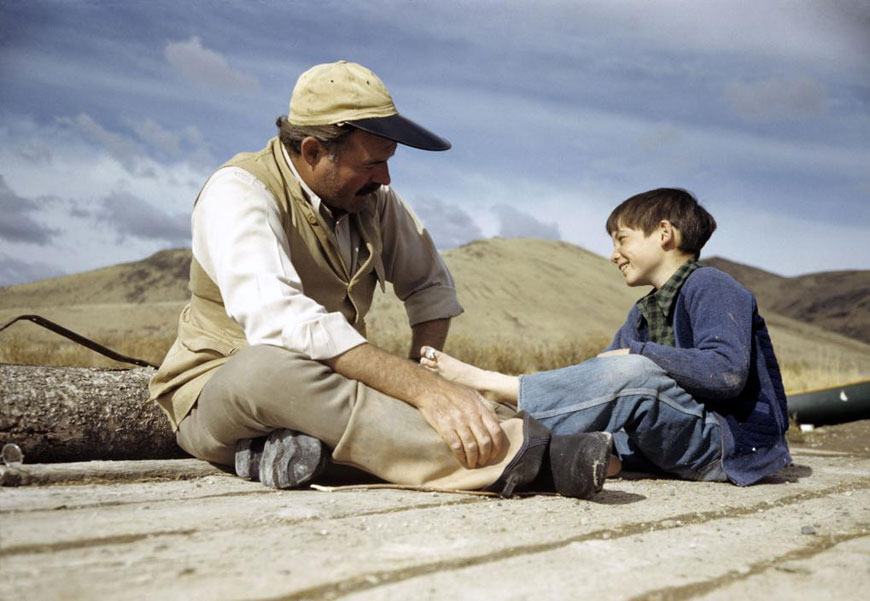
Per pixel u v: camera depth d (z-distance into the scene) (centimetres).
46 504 211
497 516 213
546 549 180
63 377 314
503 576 155
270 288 251
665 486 290
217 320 289
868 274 12812
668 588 151
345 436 243
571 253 8181
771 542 198
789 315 11919
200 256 278
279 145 288
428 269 345
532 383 285
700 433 295
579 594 145
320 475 261
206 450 284
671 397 287
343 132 272
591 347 1723
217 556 161
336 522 199
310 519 202
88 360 1502
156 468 278
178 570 150
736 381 286
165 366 294
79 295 11831
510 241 8206
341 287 298
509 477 241
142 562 155
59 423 299
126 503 220
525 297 6581
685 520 225
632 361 284
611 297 7056
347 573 151
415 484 249
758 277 13575
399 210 335
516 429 246
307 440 248
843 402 632
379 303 4912
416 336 346
